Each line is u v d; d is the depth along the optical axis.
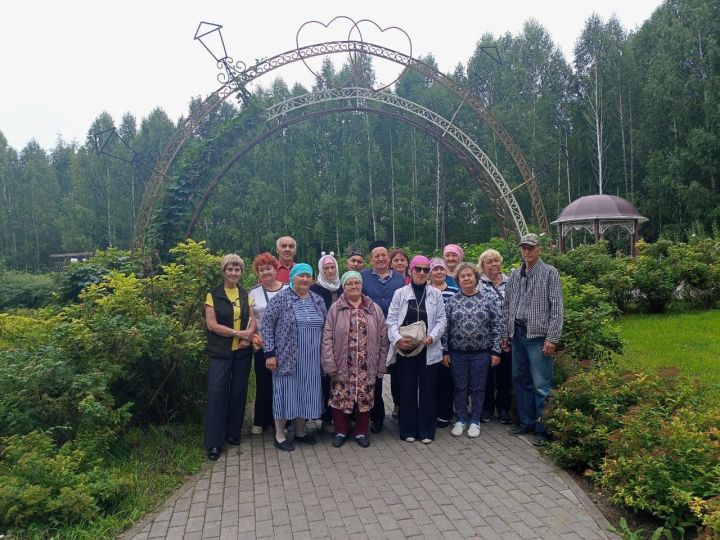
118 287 4.82
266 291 4.93
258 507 3.39
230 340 4.49
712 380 5.43
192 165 8.67
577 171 30.56
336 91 10.38
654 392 3.92
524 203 30.02
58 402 3.98
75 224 36.88
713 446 2.97
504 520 3.10
